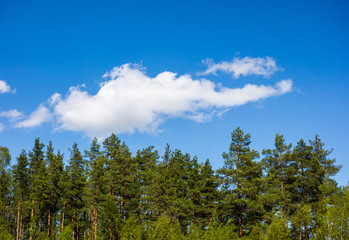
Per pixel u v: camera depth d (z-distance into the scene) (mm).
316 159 41594
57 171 52062
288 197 41094
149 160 59594
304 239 35625
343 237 27953
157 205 44469
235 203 37688
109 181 47656
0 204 47219
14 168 53500
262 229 35281
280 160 44312
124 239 33125
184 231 43469
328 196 35625
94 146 59750
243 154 40438
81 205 51625
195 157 57125
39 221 52219
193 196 47000
